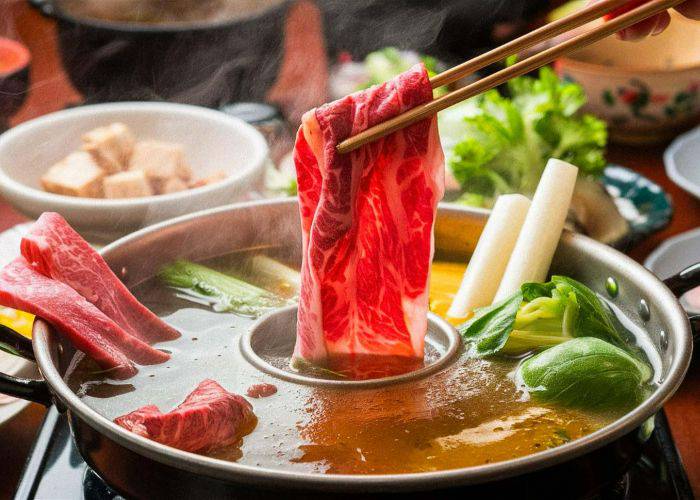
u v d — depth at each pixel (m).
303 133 0.73
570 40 0.68
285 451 0.68
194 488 0.63
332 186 0.72
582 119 1.07
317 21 1.78
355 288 0.76
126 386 0.73
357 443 0.69
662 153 1.29
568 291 0.77
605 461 0.64
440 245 0.89
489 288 0.83
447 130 1.13
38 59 1.53
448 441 0.69
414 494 0.61
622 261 0.79
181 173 1.10
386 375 0.75
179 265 0.84
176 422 0.67
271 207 0.86
